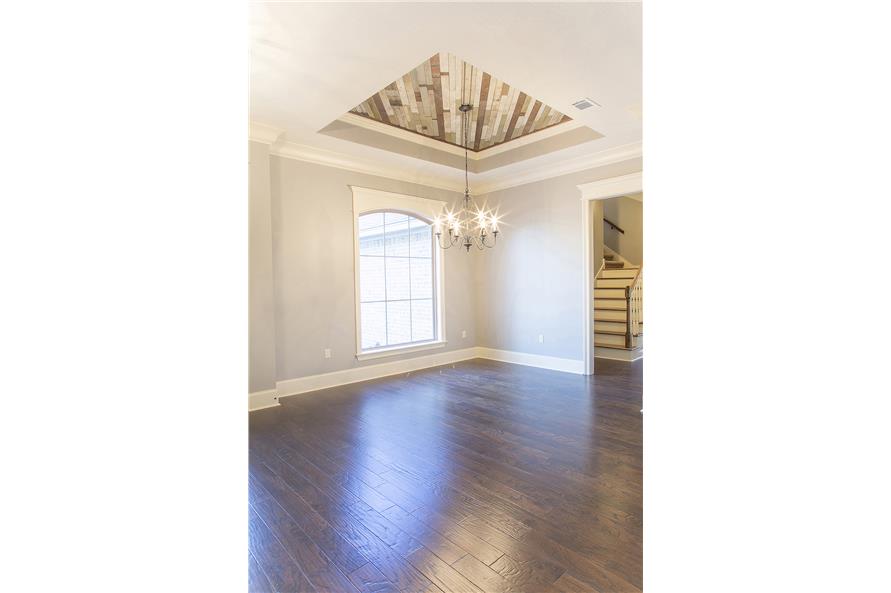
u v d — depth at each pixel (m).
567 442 2.90
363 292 5.18
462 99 3.83
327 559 1.68
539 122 4.42
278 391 4.18
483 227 5.26
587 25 2.35
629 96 3.24
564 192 5.18
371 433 3.12
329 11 2.19
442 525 1.90
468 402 3.93
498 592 1.49
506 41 2.49
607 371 5.23
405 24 2.31
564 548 1.73
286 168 4.27
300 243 4.37
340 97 3.17
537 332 5.55
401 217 5.57
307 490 2.25
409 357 5.41
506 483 2.30
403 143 4.65
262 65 2.71
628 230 8.05
